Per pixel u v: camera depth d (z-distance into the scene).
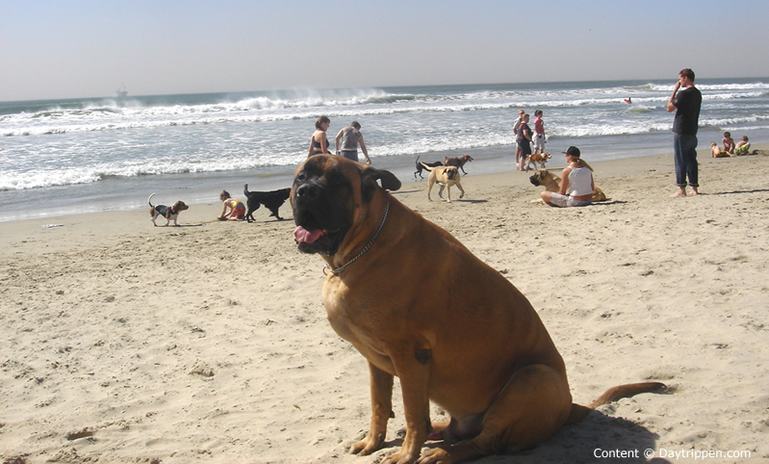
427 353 3.52
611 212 11.37
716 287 6.51
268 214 14.21
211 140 28.14
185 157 23.19
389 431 4.19
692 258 7.66
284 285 7.89
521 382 3.59
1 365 5.70
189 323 6.64
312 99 62.47
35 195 16.95
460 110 48.00
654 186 14.69
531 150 20.27
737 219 9.69
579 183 12.58
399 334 3.46
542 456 3.68
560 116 41.34
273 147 25.56
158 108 48.97
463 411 3.87
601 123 35.88
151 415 4.63
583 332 5.73
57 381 5.32
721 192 12.69
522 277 7.52
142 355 5.82
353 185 3.44
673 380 4.66
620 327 5.71
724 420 3.99
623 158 21.81
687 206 11.24
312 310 6.90
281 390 4.96
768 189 12.62
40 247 11.02
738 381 4.50
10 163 21.92
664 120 37.22
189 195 16.64
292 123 36.47
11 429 4.50
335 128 32.72
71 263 9.70
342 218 3.38
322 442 4.09
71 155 23.83
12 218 14.00
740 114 41.19
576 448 3.76
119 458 4.00
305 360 5.54
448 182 14.11
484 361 3.67
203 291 7.80
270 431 4.29
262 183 18.27
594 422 4.07
